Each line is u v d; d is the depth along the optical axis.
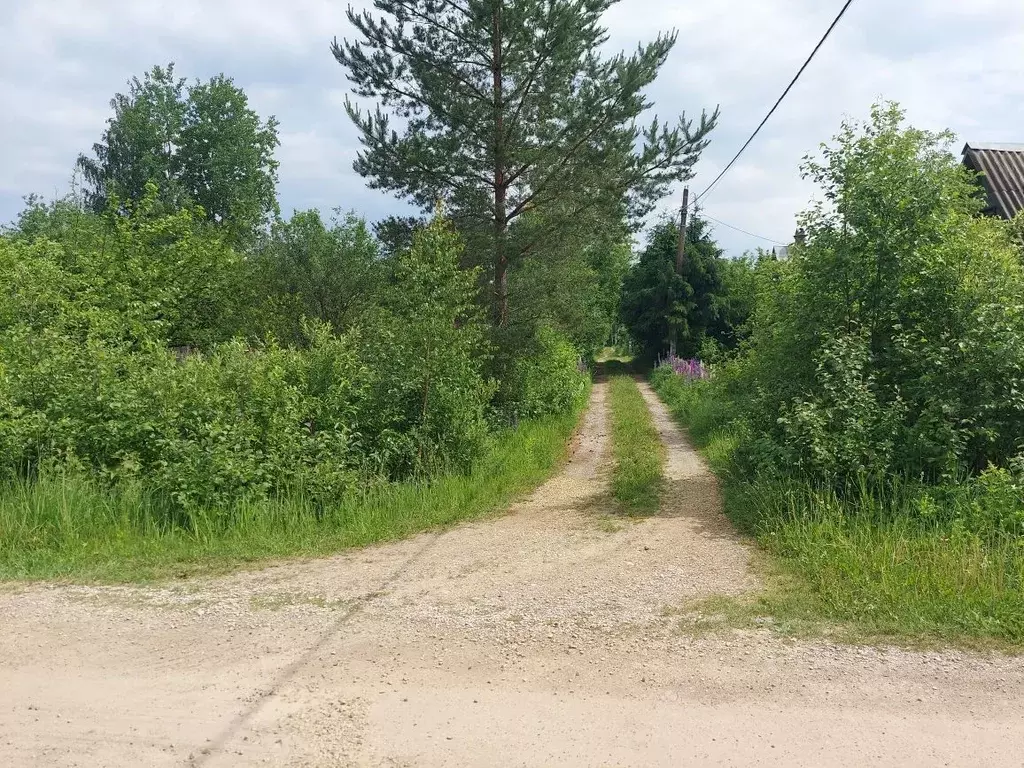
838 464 7.18
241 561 6.50
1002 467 6.94
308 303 17.36
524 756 3.22
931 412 7.22
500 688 3.88
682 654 4.27
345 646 4.47
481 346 12.50
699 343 38.56
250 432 8.62
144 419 8.70
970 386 7.39
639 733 3.40
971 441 7.28
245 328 16.50
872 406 7.43
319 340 10.72
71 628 4.84
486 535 7.48
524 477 10.71
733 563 6.10
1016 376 7.27
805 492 7.21
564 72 13.72
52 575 6.06
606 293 49.12
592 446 14.77
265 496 7.97
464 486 9.41
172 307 16.14
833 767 3.10
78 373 9.30
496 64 13.94
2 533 7.03
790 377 8.89
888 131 8.73
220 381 9.26
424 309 10.47
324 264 17.41
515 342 14.44
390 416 10.12
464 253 14.18
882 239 8.27
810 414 7.40
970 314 7.73
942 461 6.95
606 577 5.84
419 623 4.85
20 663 4.28
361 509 8.12
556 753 3.24
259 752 3.27
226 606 5.24
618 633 4.61
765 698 3.71
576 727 3.46
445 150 14.11
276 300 16.89
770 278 10.83
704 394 18.58
